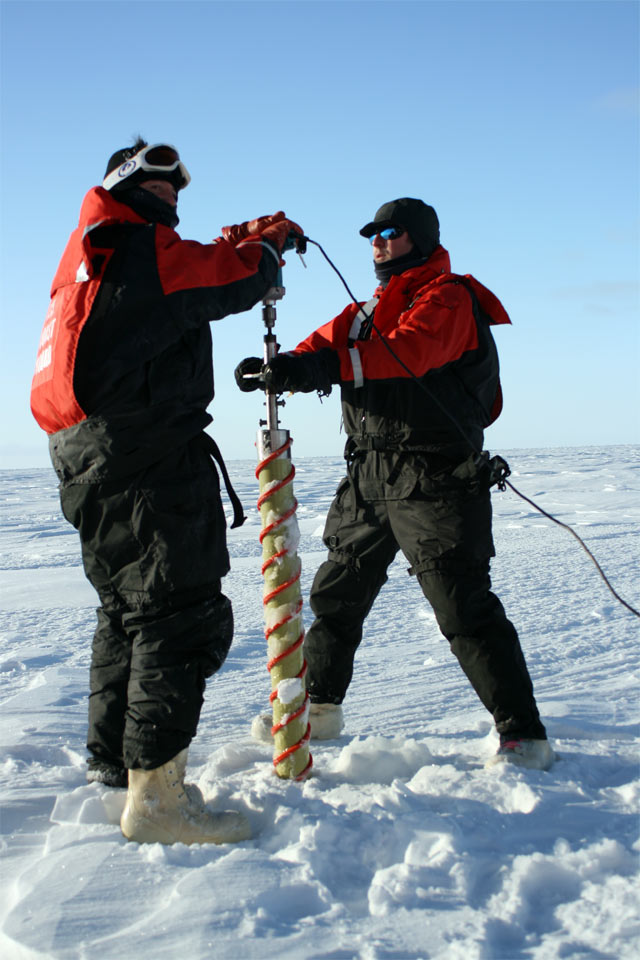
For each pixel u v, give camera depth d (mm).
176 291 1840
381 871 1659
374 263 2701
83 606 5684
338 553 2650
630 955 1400
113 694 2154
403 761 2324
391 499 2436
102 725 2154
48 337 1981
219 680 3686
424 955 1400
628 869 1696
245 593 5891
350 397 2525
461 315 2338
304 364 2143
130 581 1929
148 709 1854
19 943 1438
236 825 1865
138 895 1586
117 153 2070
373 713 3119
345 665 2711
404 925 1485
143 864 1702
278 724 2188
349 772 2248
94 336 1844
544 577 6191
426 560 2359
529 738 2289
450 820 1848
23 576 7141
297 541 2217
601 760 2365
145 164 1940
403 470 2408
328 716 2701
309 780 2158
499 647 2326
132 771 1863
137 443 1870
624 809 1994
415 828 1812
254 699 3352
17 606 5723
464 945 1403
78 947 1420
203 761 2529
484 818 1897
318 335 2641
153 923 1473
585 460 31312
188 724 1873
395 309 2512
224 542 2014
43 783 2264
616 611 4969
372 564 2623
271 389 2172
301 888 1597
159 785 1841
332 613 2678
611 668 3723
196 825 1837
